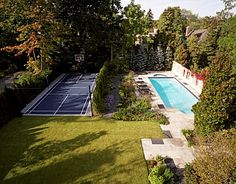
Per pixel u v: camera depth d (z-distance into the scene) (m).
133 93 26.02
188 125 18.62
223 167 8.90
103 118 19.94
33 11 26.30
